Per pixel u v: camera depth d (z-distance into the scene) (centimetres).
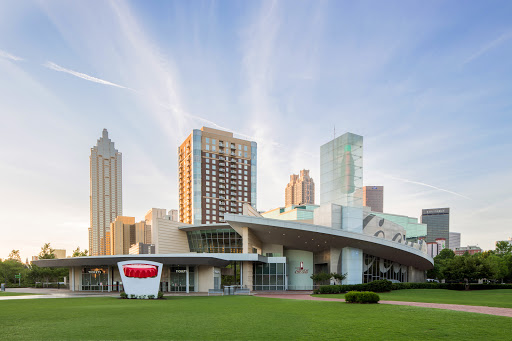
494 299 3859
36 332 1558
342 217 6550
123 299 3694
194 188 14612
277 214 10100
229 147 15750
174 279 5569
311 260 6731
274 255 6638
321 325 1714
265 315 2116
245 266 5641
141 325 1745
